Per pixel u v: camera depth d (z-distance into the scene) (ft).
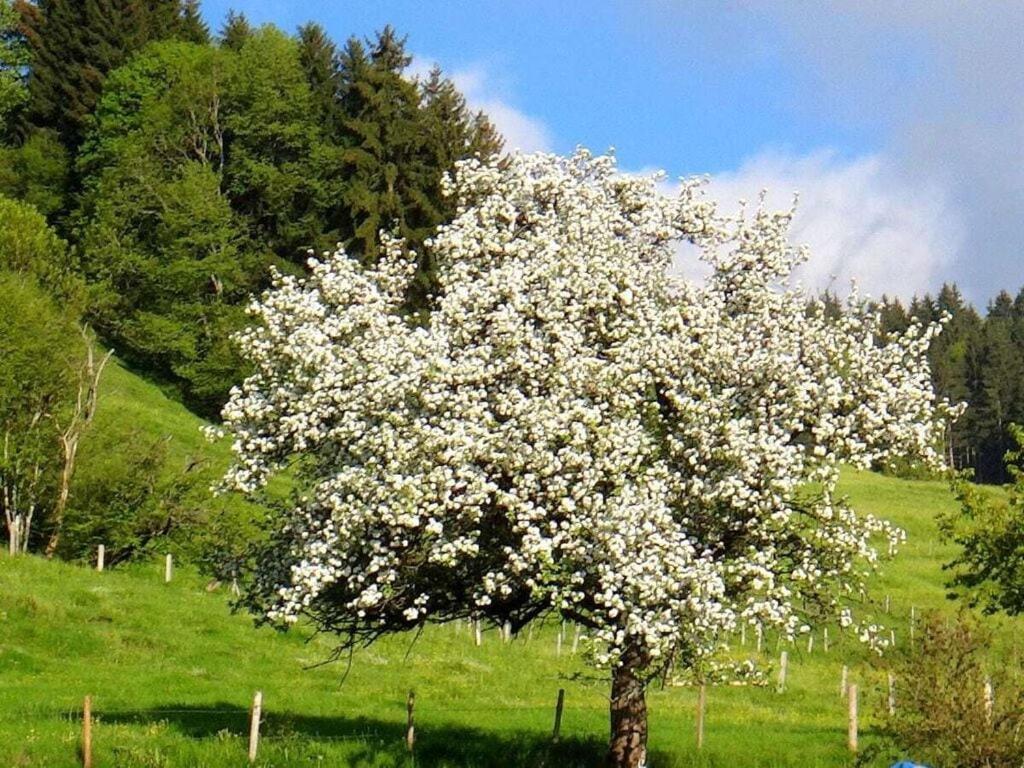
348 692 136.77
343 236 293.84
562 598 80.28
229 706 118.73
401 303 97.91
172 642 150.20
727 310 93.50
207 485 195.72
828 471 85.56
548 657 168.86
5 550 174.19
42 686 125.80
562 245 91.30
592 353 86.99
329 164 299.79
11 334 184.75
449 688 143.95
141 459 195.52
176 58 331.16
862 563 91.91
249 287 292.61
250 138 310.45
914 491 326.03
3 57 373.20
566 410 82.58
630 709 88.48
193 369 273.33
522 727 114.42
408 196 284.61
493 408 85.66
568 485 82.07
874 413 87.66
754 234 94.17
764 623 86.94
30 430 187.52
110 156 322.14
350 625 95.71
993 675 84.99
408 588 88.12
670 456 86.38
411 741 96.78
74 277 210.38
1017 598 114.01
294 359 88.84
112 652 143.95
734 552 87.20
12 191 343.05
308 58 323.16
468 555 84.64
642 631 79.00
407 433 82.38
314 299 91.76
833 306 102.17
